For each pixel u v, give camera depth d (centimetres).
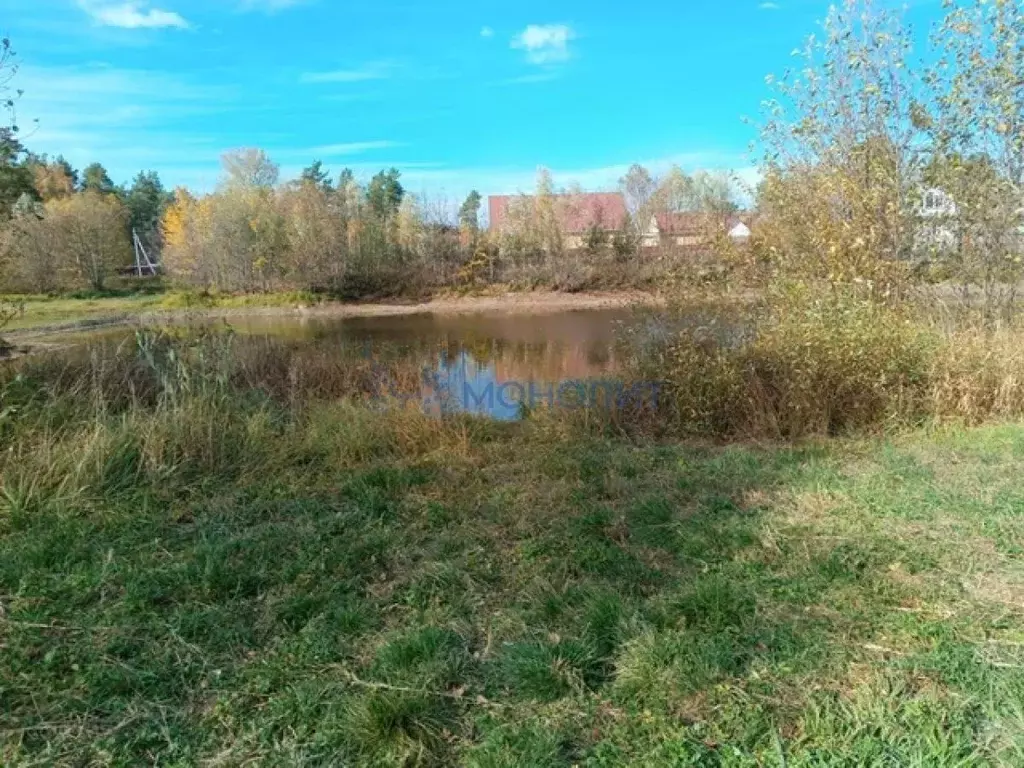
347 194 3872
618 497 418
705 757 193
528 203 3519
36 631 269
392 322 2519
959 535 331
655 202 3250
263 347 979
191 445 484
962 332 651
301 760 199
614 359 779
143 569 324
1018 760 184
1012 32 639
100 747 207
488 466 503
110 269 4088
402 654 246
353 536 365
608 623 264
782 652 239
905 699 211
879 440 532
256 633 272
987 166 691
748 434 582
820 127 766
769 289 639
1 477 409
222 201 3869
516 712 219
